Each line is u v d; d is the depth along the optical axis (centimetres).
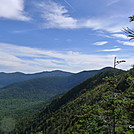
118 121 1053
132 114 966
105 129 1084
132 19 890
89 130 1123
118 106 1055
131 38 841
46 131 11862
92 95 11962
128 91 1009
